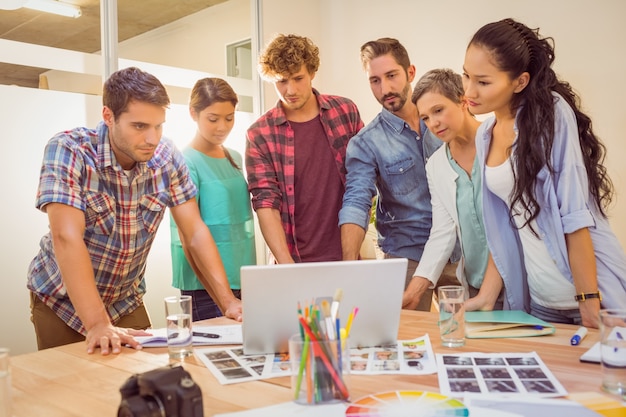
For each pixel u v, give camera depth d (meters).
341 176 2.58
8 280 2.75
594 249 1.55
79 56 3.08
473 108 1.61
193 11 3.69
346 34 4.79
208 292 2.29
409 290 1.97
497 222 1.73
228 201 2.54
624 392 0.97
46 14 2.94
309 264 1.25
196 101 2.51
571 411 0.90
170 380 0.80
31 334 2.82
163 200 1.89
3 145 2.75
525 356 1.22
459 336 1.33
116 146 1.70
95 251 1.81
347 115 2.63
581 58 3.67
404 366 1.18
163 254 3.39
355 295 1.28
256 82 4.18
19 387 1.15
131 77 1.62
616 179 3.58
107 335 1.44
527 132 1.54
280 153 2.54
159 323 3.37
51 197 1.60
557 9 3.75
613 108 3.57
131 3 3.32
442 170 2.00
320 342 0.98
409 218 2.39
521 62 1.52
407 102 2.40
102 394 1.09
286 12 4.52
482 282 1.86
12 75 2.80
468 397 0.98
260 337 1.30
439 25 4.30
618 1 3.49
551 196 1.54
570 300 1.60
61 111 2.99
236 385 1.11
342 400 0.98
